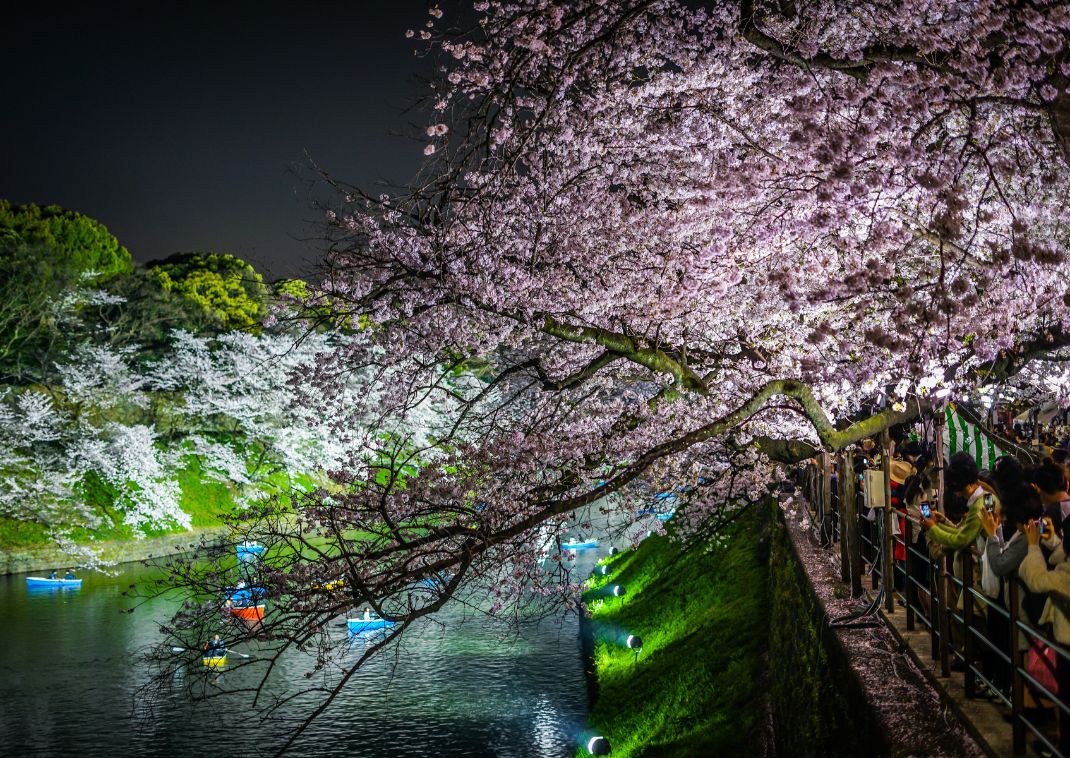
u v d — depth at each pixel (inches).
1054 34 257.8
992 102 301.6
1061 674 196.2
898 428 420.8
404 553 373.4
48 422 1625.2
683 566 957.2
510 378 561.6
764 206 353.7
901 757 228.8
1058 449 287.9
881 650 314.0
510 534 341.7
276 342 1669.5
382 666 920.3
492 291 403.9
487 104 354.6
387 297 428.8
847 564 425.1
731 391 459.5
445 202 392.5
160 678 355.6
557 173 433.7
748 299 413.1
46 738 762.2
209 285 2095.2
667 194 413.7
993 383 373.4
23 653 999.0
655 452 344.8
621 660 847.1
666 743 565.0
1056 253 257.1
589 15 371.9
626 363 534.0
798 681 410.0
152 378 1807.3
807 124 317.1
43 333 1814.7
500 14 367.2
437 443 454.0
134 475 1615.4
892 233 306.0
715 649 649.6
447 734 756.6
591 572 1277.1
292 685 879.1
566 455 447.2
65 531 1515.7
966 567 248.8
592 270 439.2
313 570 354.0
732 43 400.8
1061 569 200.5
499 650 965.2
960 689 254.8
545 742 730.8
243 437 1871.3
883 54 310.3
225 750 731.4
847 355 371.6
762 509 885.8
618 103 417.1
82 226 2177.7
